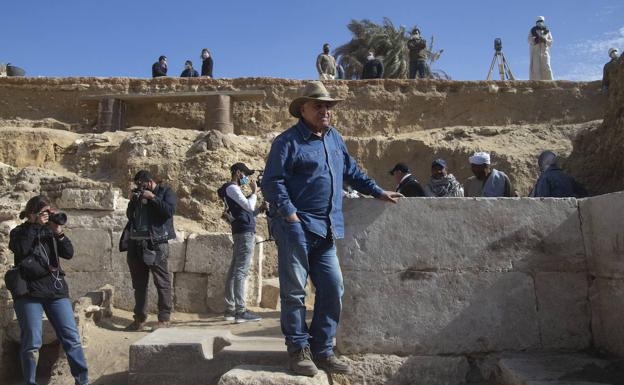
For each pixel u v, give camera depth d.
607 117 7.27
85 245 8.64
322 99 3.97
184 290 8.37
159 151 15.30
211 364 4.84
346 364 4.12
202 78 21.41
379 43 37.78
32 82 21.92
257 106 21.17
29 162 17.25
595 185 7.27
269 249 12.20
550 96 20.72
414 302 4.46
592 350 4.44
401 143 18.27
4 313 7.30
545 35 22.08
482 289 4.48
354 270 4.49
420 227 4.52
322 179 4.00
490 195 6.73
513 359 4.25
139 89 21.34
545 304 4.48
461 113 21.03
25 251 5.30
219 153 14.92
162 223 7.20
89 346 6.46
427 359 4.39
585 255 4.54
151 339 5.12
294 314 3.91
